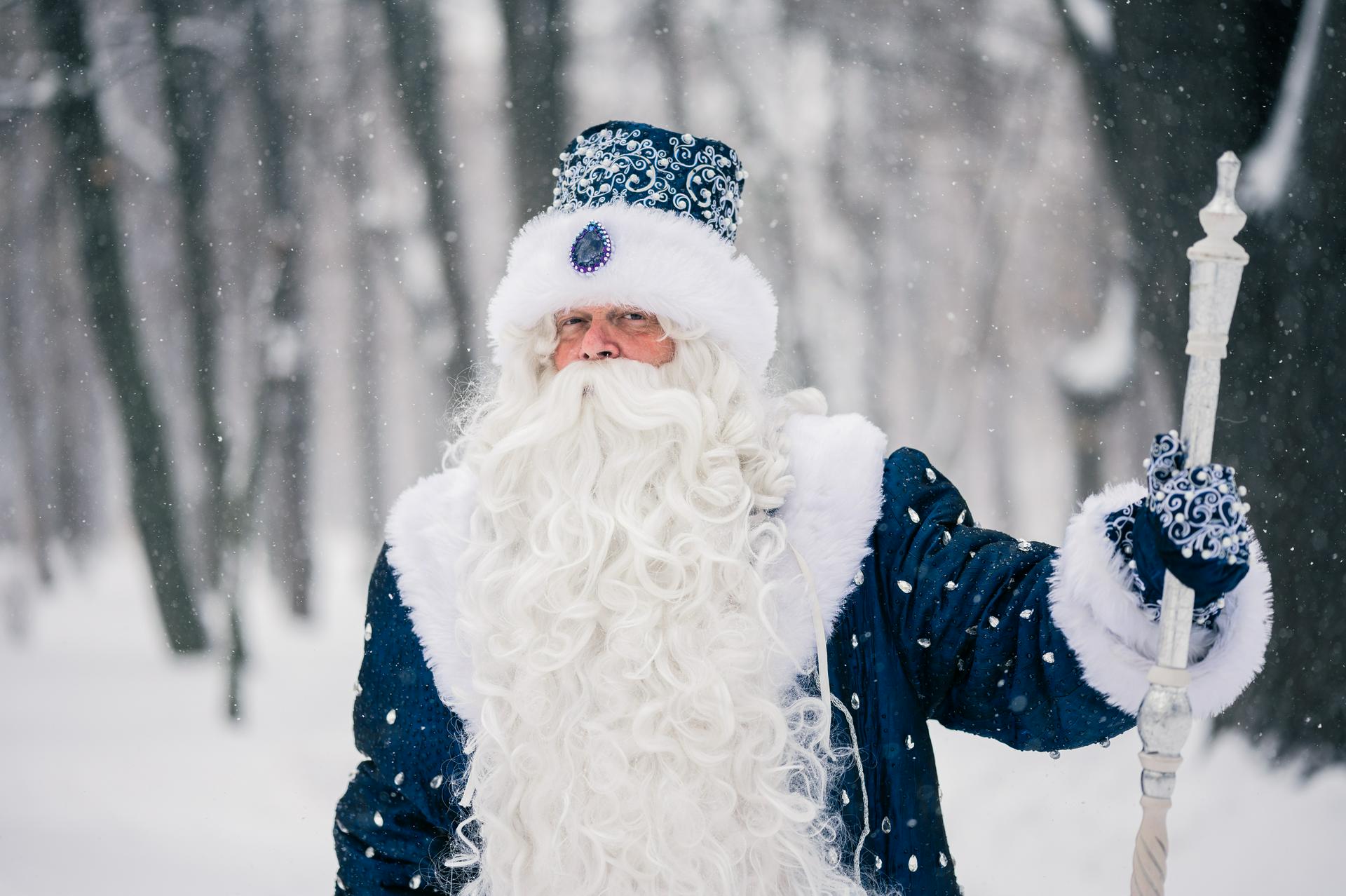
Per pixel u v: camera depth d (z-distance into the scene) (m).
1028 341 15.09
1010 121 13.79
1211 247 1.71
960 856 6.00
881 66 13.93
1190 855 5.73
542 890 1.95
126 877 6.21
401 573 2.12
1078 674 1.88
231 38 13.24
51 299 15.47
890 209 14.60
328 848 6.70
